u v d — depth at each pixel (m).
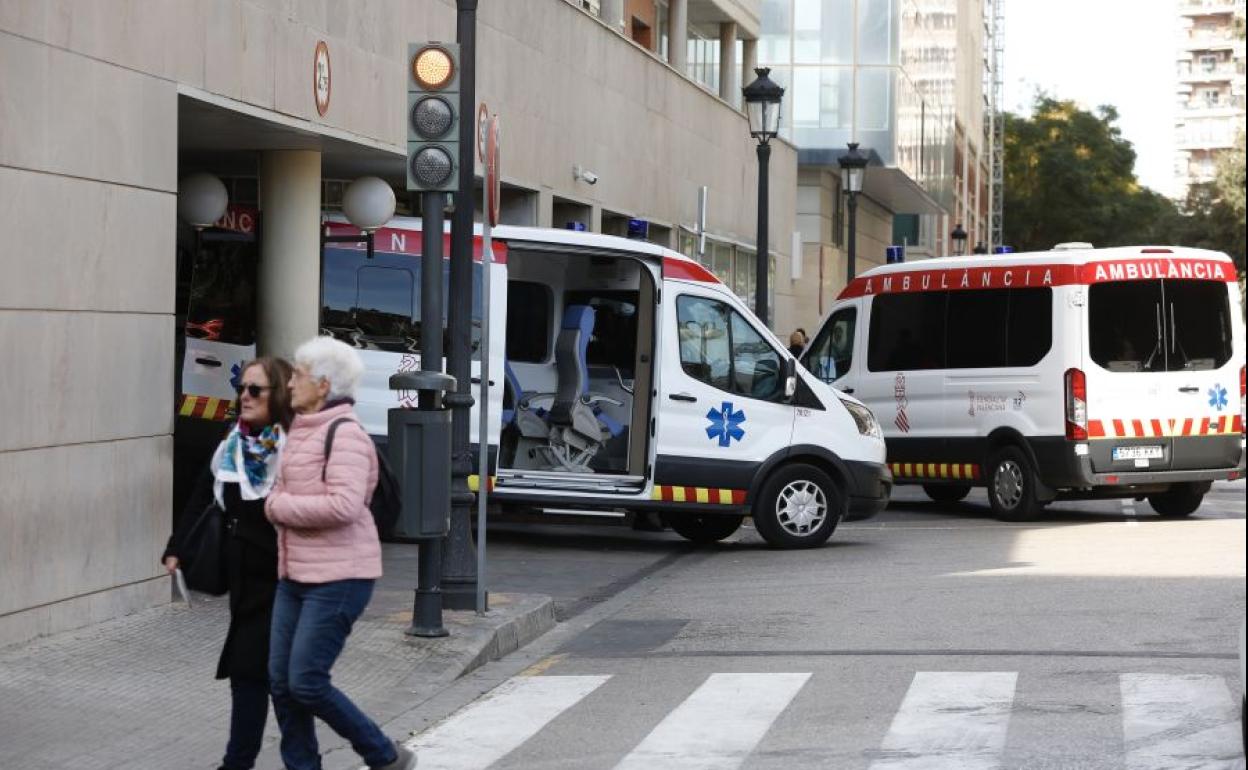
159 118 11.61
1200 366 19.17
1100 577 13.67
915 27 53.25
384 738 7.01
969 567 14.69
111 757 7.76
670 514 17.70
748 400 16.47
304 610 6.81
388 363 15.72
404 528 10.19
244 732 7.10
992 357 19.77
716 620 12.14
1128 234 97.00
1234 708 8.61
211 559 6.99
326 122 14.69
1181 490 19.95
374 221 15.57
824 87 46.94
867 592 13.23
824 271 47.62
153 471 11.43
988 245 94.81
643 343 16.33
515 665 10.58
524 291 17.20
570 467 16.55
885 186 52.09
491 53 19.81
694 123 29.81
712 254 31.27
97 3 10.80
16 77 9.94
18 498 9.91
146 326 11.37
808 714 8.80
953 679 9.55
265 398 6.98
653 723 8.70
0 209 9.77
